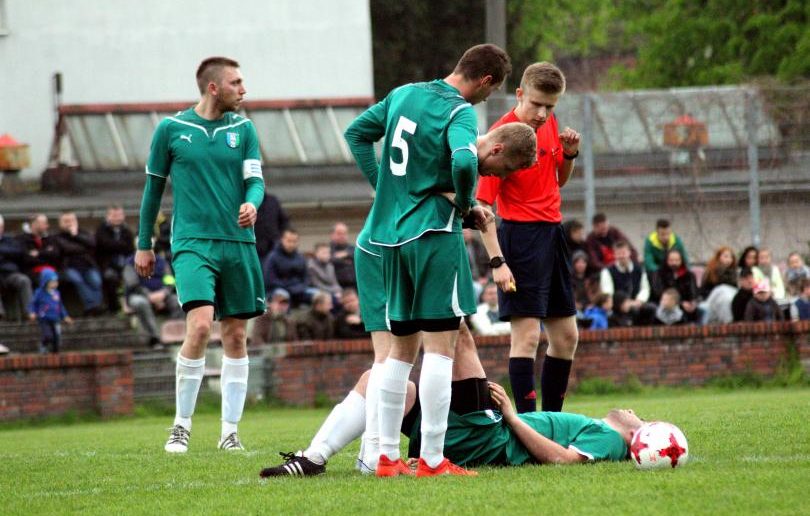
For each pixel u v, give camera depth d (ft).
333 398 176.04
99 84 284.00
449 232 62.85
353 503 55.21
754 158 230.07
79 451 92.94
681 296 191.31
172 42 288.51
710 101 233.76
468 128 61.93
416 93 64.23
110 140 270.67
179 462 77.66
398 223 63.41
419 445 69.15
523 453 67.82
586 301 191.01
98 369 167.32
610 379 179.42
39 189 263.49
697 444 74.90
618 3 486.38
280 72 294.66
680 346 181.16
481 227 67.00
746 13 377.09
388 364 65.05
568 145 86.33
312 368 175.42
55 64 280.92
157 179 90.74
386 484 60.64
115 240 210.59
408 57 393.09
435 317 62.75
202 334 88.53
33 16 279.90
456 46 394.32
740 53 375.66
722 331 181.57
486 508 52.54
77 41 282.77
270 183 269.23
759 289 190.19
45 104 278.67
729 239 230.68
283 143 278.87
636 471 62.34
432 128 62.85
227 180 90.33
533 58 442.09
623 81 429.38
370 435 67.82
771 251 230.07
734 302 190.70
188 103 285.64
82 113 273.95
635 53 572.10
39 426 163.32
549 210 86.07
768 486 55.36
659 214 232.53
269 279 191.31
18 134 277.23
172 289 207.72
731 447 72.79
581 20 510.99
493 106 215.31
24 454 91.97
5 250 201.05
